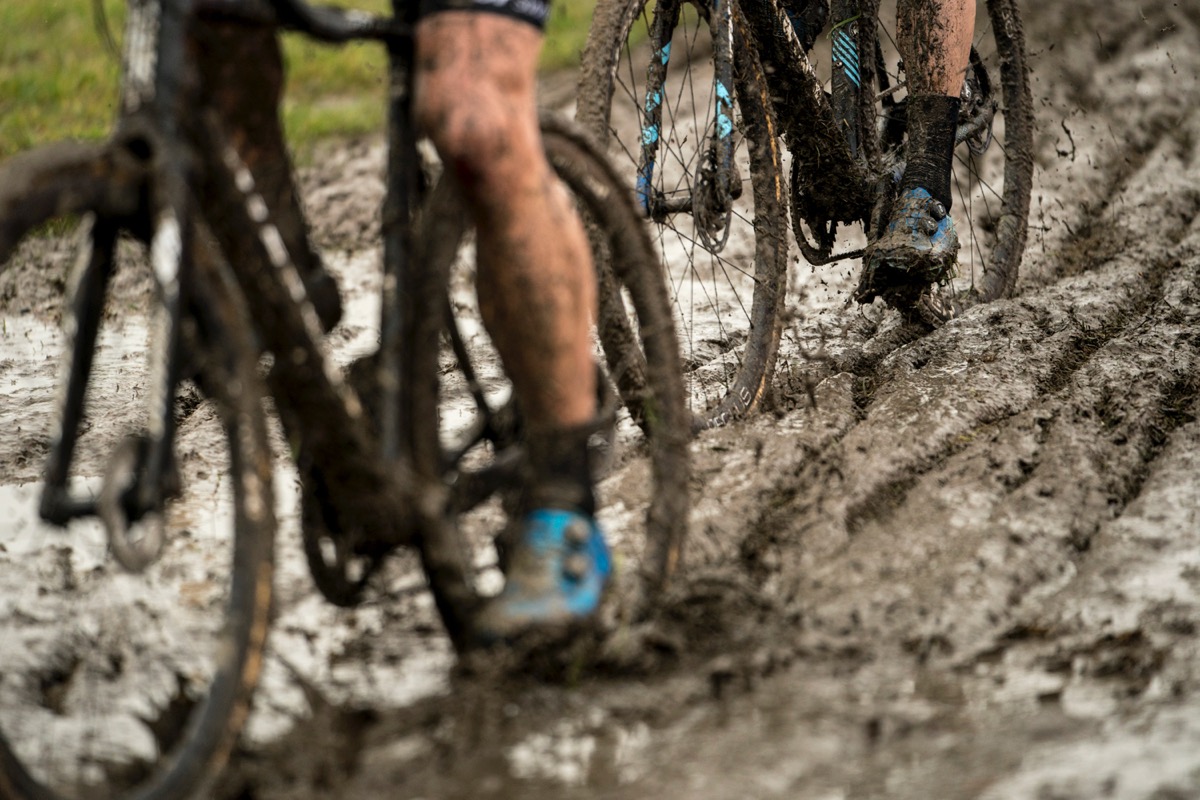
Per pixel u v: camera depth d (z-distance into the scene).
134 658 4.95
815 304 9.71
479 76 4.16
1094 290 9.21
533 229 4.31
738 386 7.23
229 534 6.11
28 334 9.45
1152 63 17.44
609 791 4.02
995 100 9.35
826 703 4.52
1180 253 10.55
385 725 4.37
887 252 7.64
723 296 10.23
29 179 3.53
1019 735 4.29
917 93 7.91
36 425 7.58
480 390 5.11
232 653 3.83
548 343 4.43
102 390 8.21
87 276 3.89
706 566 5.53
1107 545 5.66
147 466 3.68
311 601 5.38
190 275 3.80
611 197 5.48
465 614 4.50
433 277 4.50
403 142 4.56
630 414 6.41
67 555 5.83
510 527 4.88
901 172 8.09
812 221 8.18
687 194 8.88
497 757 4.21
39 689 4.75
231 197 3.91
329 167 13.74
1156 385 7.31
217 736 3.76
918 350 8.18
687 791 4.01
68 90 15.37
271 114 4.33
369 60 18.14
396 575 5.56
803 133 7.58
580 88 6.45
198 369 4.11
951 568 5.44
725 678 4.64
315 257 4.66
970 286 9.86
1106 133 14.51
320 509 4.46
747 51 7.18
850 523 5.98
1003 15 9.35
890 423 6.98
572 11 21.33
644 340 5.55
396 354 4.39
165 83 3.74
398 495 4.27
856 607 5.17
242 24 4.06
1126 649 4.79
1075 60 17.77
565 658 4.49
